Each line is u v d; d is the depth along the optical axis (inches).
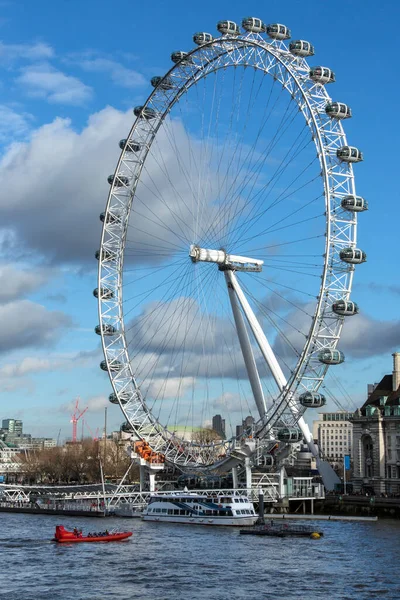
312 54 7662.4
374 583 4576.8
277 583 4586.6
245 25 7726.4
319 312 7298.2
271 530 6471.5
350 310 7234.3
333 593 4345.5
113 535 6200.8
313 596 4281.5
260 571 4921.3
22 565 5152.6
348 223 7352.4
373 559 5295.3
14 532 6845.5
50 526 7332.7
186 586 4525.1
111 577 4771.2
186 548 5797.2
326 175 7273.6
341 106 7342.5
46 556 5482.3
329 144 7362.2
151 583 4606.3
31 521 7864.2
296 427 7637.8
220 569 4982.8
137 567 5073.8
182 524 7386.8
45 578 4753.9
